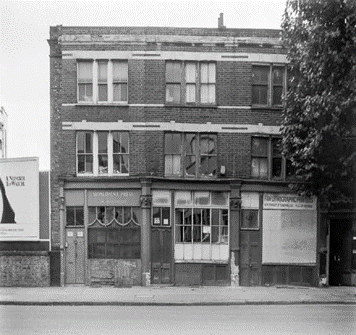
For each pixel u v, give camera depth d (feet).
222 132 68.39
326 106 53.36
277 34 69.00
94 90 67.77
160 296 57.98
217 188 67.72
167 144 68.28
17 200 67.31
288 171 69.56
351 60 51.34
